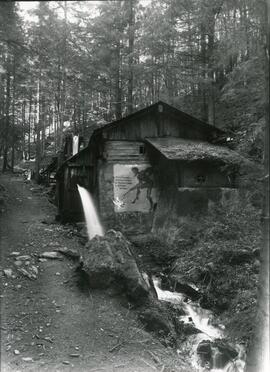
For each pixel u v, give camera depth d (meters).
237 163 11.23
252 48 11.44
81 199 14.32
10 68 12.45
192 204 13.13
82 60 17.78
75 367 5.46
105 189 14.10
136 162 14.45
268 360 4.62
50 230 12.46
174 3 14.73
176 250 11.99
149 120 14.78
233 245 10.38
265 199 4.82
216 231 11.57
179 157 11.96
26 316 6.67
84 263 8.10
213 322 8.27
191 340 7.43
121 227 13.83
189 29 16.23
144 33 16.83
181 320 8.23
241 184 11.36
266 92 4.96
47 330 6.36
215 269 9.69
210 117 16.20
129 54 17.91
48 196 20.50
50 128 38.09
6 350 5.63
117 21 17.45
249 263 9.57
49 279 8.34
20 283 7.89
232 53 12.39
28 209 16.50
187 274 10.11
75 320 6.77
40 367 5.34
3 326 6.22
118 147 14.35
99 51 18.08
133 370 5.54
